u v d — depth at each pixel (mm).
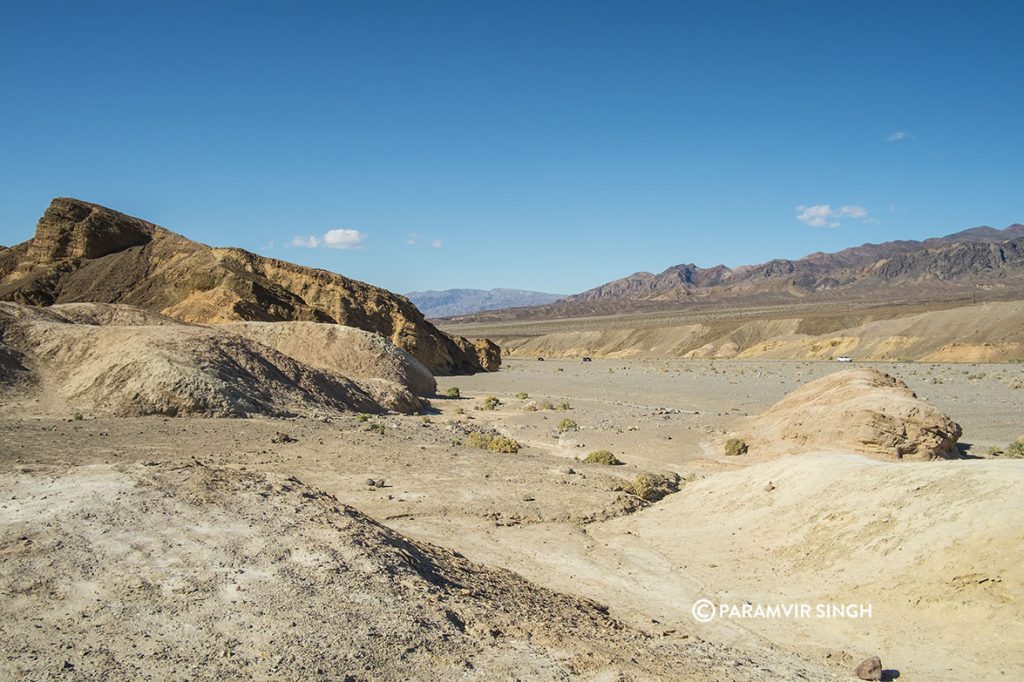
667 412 40844
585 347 185750
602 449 27125
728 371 81000
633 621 9742
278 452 21609
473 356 95750
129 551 9391
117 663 6777
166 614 7816
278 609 8062
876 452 23297
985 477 10656
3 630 7203
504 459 23109
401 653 7402
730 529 13680
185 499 11742
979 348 86500
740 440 26859
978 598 8555
